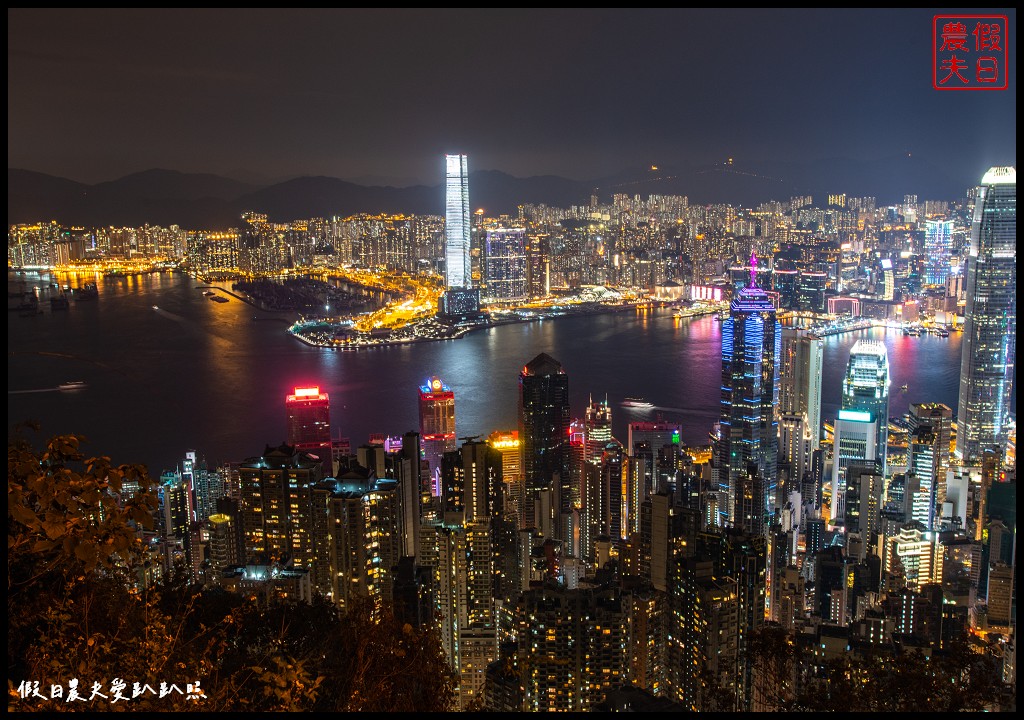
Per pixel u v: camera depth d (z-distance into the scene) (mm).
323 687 14906
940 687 15219
